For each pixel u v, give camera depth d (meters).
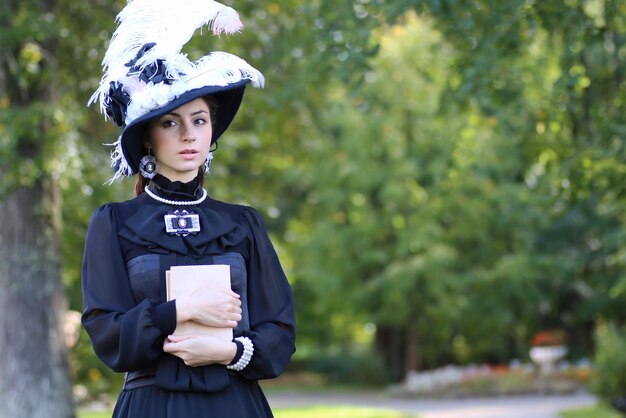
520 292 33.56
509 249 35.12
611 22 12.48
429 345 38.72
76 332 22.11
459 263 34.34
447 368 36.69
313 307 38.19
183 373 4.35
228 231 4.52
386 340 40.97
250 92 17.00
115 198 16.56
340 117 32.31
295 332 4.64
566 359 38.38
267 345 4.45
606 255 33.78
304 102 17.66
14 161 14.39
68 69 16.70
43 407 15.58
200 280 4.33
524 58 14.65
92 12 16.31
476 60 12.49
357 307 34.28
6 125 14.16
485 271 33.72
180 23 4.50
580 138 13.29
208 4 4.58
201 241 4.45
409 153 32.84
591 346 38.88
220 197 18.30
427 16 13.59
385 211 33.75
